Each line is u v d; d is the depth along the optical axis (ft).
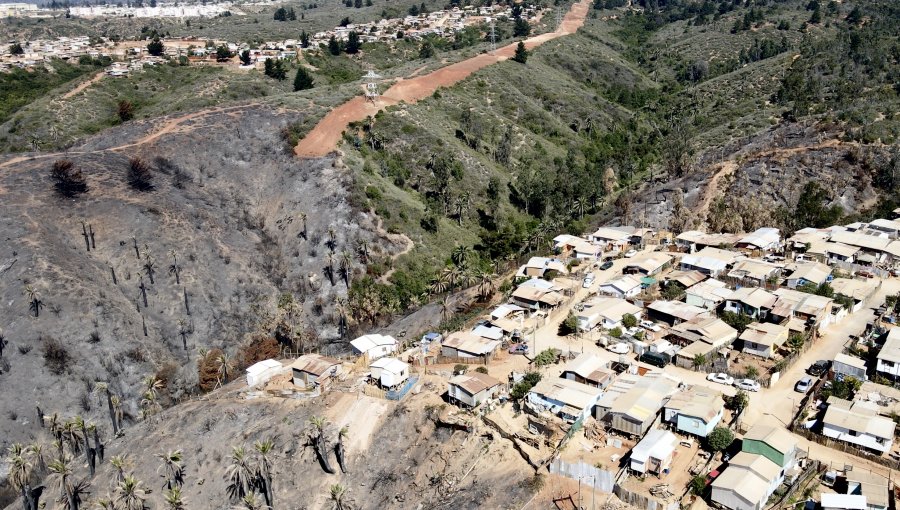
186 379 415.23
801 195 521.65
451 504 253.44
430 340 376.27
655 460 241.76
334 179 557.74
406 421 302.86
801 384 289.74
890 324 341.62
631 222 547.08
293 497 289.53
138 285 453.17
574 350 338.95
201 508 293.84
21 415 363.35
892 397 271.90
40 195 490.49
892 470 238.89
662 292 399.03
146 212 497.05
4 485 338.13
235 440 316.19
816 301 352.28
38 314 401.90
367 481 288.92
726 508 224.94
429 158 628.28
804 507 223.92
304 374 346.54
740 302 362.53
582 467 242.37
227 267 485.15
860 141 556.51
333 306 471.62
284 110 651.25
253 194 570.87
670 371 312.71
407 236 529.45
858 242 428.56
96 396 382.83
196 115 644.69
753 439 241.14
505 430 274.77
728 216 506.48
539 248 523.70
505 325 362.33
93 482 314.76
